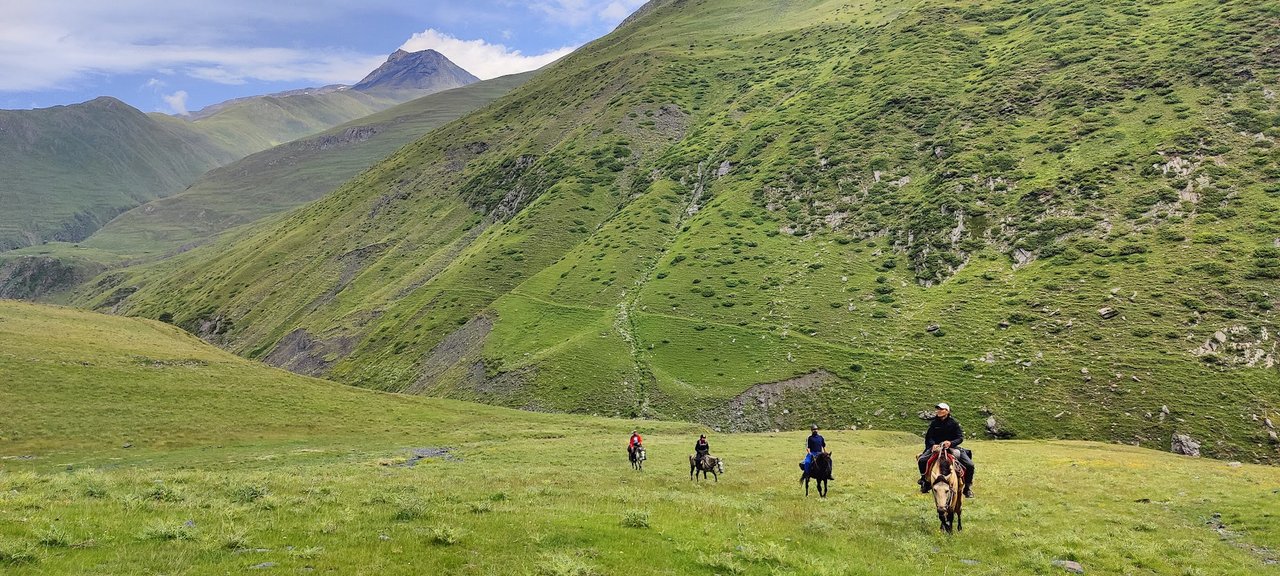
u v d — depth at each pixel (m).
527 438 62.34
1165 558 16.02
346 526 13.84
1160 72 148.12
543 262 169.25
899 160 154.62
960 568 14.14
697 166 195.00
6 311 91.88
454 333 143.50
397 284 197.25
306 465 44.03
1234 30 154.25
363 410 71.62
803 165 165.88
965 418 84.69
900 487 28.52
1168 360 82.81
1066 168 128.75
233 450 52.19
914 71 192.38
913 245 125.94
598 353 113.38
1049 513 21.95
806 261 131.75
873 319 109.88
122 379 67.50
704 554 13.09
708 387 101.31
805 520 18.12
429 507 16.36
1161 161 119.81
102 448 50.62
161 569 10.41
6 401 56.59
